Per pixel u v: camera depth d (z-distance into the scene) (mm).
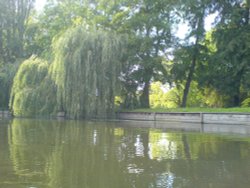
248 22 41469
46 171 11750
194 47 44938
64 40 36875
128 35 43438
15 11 63406
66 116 37812
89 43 37094
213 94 45750
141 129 26562
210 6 43469
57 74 36531
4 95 49688
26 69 40312
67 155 14633
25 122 33750
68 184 10273
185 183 10516
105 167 12422
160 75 44500
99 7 49188
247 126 29969
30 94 38875
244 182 10695
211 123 34031
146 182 10570
